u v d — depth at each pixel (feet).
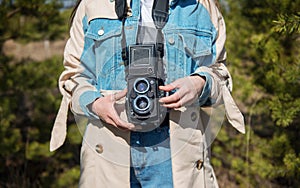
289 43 12.47
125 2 5.87
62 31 16.22
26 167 16.16
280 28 8.97
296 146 12.74
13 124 16.15
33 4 15.25
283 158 12.32
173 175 5.83
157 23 5.76
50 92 16.31
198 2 5.98
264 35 12.71
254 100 14.16
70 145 16.55
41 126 15.89
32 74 15.46
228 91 6.08
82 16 6.20
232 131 14.83
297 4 11.31
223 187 14.70
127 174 5.86
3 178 15.94
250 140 13.67
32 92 15.74
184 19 5.84
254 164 12.84
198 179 5.97
